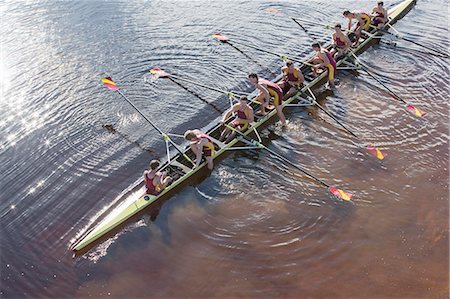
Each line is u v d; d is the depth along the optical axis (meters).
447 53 20.98
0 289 11.14
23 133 16.28
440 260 11.55
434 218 12.70
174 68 19.91
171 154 15.04
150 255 11.80
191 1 26.22
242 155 15.12
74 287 11.11
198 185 13.94
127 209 12.82
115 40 21.92
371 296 10.71
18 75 19.28
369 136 15.87
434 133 15.88
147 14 24.48
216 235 12.32
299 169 13.76
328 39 22.48
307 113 17.16
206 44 21.73
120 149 15.46
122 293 10.91
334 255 11.75
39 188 14.09
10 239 12.47
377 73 19.69
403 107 17.31
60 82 18.91
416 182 13.89
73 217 13.01
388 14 24.30
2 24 23.12
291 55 20.97
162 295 10.84
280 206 13.20
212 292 10.90
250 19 24.25
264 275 11.27
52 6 25.11
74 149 15.52
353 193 13.57
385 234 12.30
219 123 16.17
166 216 12.88
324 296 10.74
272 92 15.88
